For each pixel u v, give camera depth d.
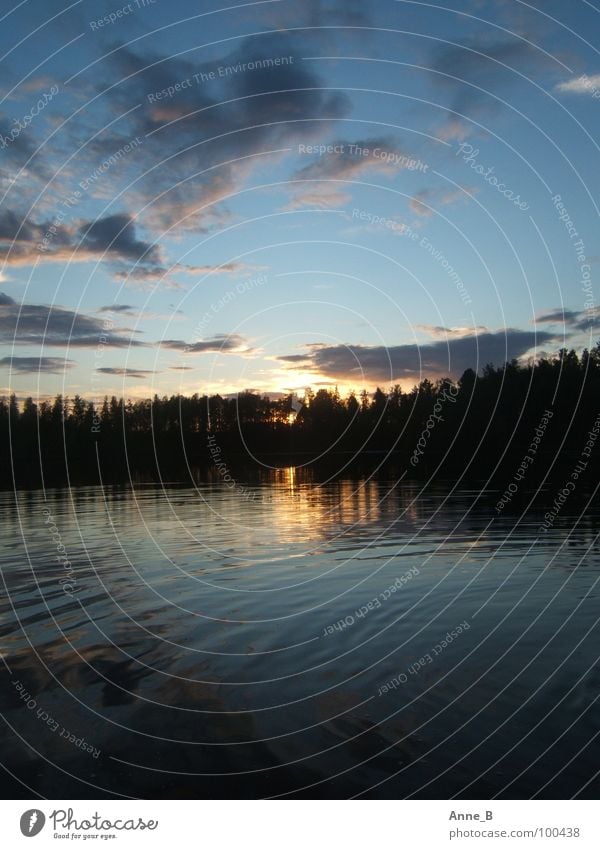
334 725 5.17
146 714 5.43
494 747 4.79
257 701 5.63
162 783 4.46
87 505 21.86
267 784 4.43
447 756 4.69
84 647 7.13
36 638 7.49
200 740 4.97
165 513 19.34
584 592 8.92
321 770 4.56
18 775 4.59
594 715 5.20
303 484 30.48
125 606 8.79
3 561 12.03
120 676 6.27
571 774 4.45
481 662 6.44
